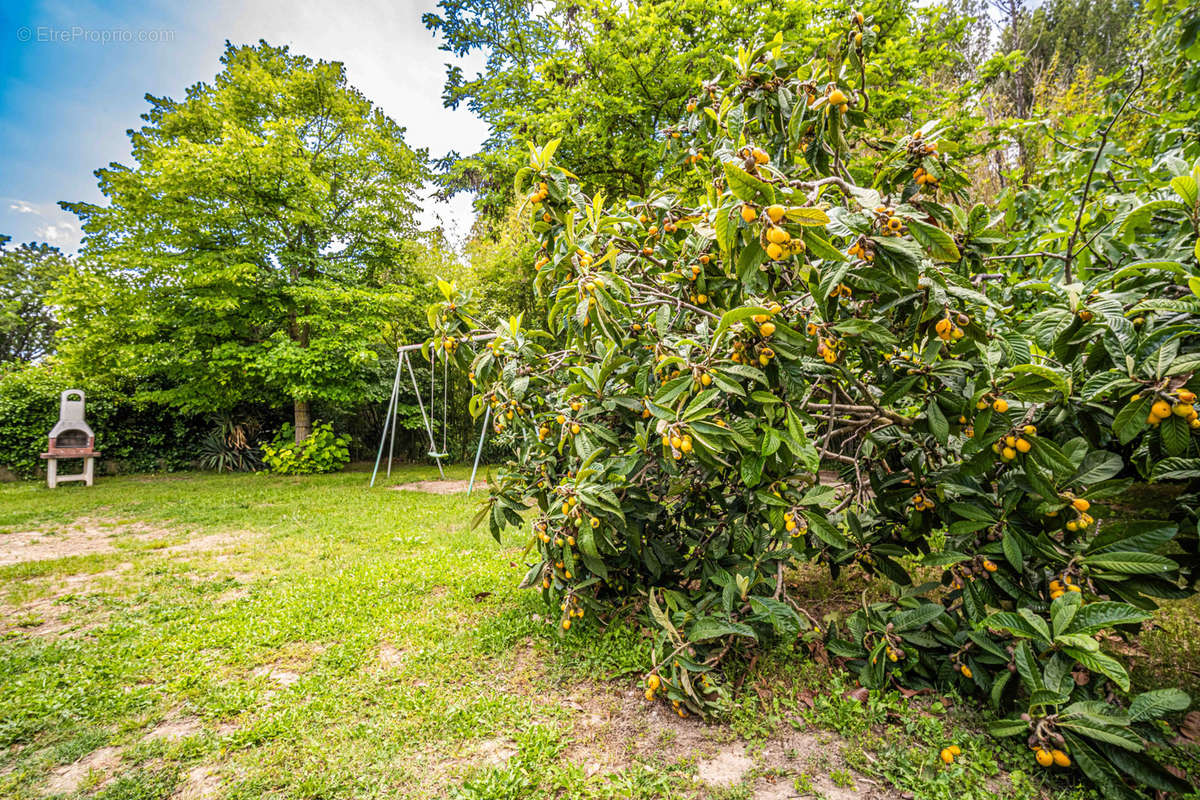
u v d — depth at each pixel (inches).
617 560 123.4
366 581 157.5
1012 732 74.2
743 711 90.4
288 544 206.2
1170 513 84.0
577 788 72.6
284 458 437.7
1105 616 69.3
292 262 431.5
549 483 122.7
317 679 101.7
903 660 97.1
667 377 103.2
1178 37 125.1
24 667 108.7
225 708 92.5
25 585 158.9
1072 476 78.9
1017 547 82.7
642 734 86.4
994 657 87.1
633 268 133.8
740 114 90.7
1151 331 72.7
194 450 480.7
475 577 159.5
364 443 566.9
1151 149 152.9
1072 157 157.6
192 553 195.5
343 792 73.0
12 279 813.9
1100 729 66.3
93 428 430.9
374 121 480.7
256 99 421.4
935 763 75.4
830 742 83.0
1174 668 95.3
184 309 385.1
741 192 64.8
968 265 98.9
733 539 106.4
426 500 309.3
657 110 324.8
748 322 80.6
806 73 97.6
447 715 89.9
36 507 286.2
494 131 374.0
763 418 90.7
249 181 372.8
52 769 79.2
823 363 86.2
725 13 299.3
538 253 124.0
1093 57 620.1
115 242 373.7
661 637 95.3
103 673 105.8
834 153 94.5
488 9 380.5
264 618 132.0
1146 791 70.3
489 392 129.7
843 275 74.3
